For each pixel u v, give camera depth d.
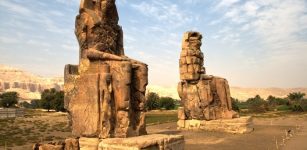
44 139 22.69
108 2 14.41
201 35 26.84
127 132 13.06
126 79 13.23
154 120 39.31
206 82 25.42
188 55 25.64
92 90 13.03
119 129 13.07
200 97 25.23
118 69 13.37
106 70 13.27
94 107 12.91
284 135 22.56
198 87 25.44
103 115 12.79
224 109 25.17
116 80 13.32
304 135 22.61
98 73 13.17
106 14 14.52
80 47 14.30
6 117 44.28
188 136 22.28
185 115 26.14
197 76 25.53
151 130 26.59
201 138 21.36
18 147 19.00
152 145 12.20
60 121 39.31
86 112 13.11
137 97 14.38
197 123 25.28
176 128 28.23
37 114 51.75
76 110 13.40
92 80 13.09
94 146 12.71
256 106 61.09
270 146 17.86
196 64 25.56
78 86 13.53
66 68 14.32
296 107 55.41
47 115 49.97
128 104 13.23
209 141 20.17
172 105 68.56
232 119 24.17
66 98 14.01
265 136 22.19
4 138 23.09
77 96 13.49
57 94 62.16
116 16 15.28
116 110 13.27
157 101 67.56
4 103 71.31
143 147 11.80
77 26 14.45
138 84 14.42
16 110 49.06
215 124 24.50
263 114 50.00
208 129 24.75
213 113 25.03
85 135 13.03
